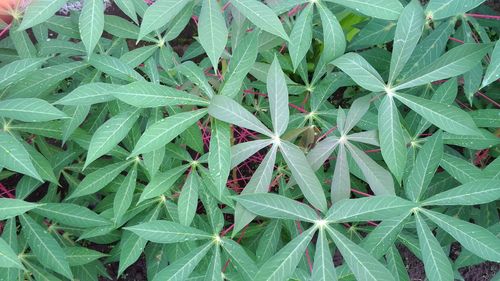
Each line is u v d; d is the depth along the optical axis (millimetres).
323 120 738
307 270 686
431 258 548
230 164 528
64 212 669
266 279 511
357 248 523
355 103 586
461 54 542
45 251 641
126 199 675
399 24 537
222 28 532
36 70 640
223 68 705
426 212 562
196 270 700
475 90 702
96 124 771
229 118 520
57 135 671
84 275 837
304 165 547
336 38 580
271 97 539
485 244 531
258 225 813
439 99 673
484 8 851
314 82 787
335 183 583
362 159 583
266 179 556
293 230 679
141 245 677
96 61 602
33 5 537
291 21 713
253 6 546
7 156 513
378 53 833
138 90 511
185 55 866
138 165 716
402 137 552
